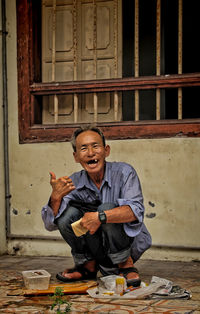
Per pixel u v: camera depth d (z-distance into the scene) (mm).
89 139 2738
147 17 4520
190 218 3889
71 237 2826
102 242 2814
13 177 4438
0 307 2371
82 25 4695
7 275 3312
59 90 4371
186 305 2361
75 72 4406
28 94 4441
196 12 4715
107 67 4625
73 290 2633
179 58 4062
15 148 4449
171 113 4707
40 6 4648
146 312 2229
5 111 4457
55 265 3758
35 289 2662
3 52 4457
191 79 3941
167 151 3982
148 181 4027
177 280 3061
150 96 4496
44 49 4734
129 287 2695
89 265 2971
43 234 4320
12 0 4465
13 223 4418
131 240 2840
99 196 2902
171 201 3949
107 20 4613
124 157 4121
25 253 4359
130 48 4566
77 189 2910
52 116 4727
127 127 4117
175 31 4633
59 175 4312
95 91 4262
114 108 4266
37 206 4352
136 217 2639
